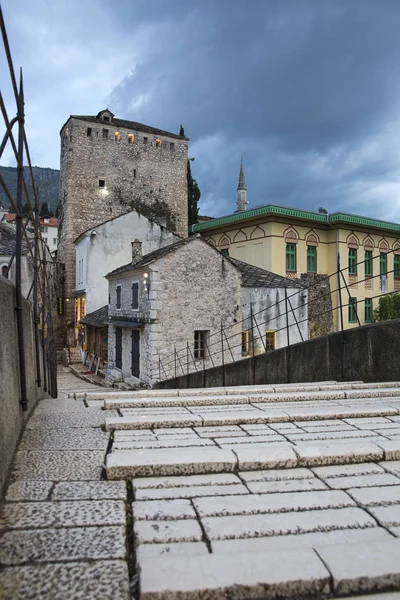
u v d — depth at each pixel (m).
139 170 45.44
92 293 33.97
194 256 21.62
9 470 3.83
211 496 3.45
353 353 10.27
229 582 2.37
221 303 22.17
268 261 34.72
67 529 2.90
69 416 5.81
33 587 2.33
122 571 2.49
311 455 4.09
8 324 4.24
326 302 28.83
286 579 2.40
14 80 4.60
